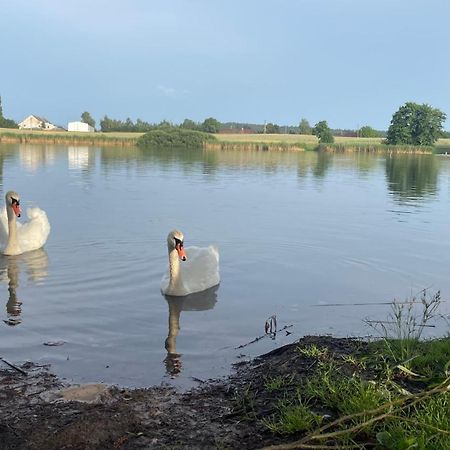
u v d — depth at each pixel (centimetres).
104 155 5553
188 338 902
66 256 1391
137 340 887
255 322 987
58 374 751
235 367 787
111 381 737
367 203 2603
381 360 716
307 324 978
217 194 2702
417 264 1433
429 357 708
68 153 5709
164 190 2755
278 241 1659
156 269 1294
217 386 714
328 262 1431
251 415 611
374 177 4203
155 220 1909
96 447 549
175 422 604
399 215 2242
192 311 1040
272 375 712
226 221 1959
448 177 4350
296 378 682
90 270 1271
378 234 1816
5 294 1093
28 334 895
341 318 1012
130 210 2102
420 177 4303
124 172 3672
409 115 10356
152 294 1129
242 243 1620
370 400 570
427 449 496
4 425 590
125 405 644
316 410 593
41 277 1211
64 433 569
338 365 704
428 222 2081
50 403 651
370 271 1358
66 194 2477
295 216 2133
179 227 1806
